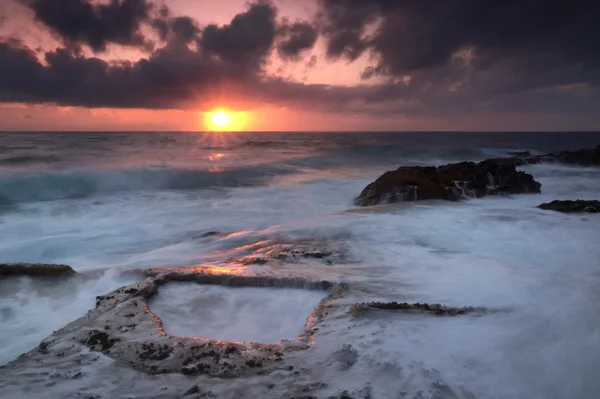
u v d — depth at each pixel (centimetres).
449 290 523
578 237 802
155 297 524
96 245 910
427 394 297
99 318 443
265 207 1345
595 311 435
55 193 1557
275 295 536
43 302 525
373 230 876
